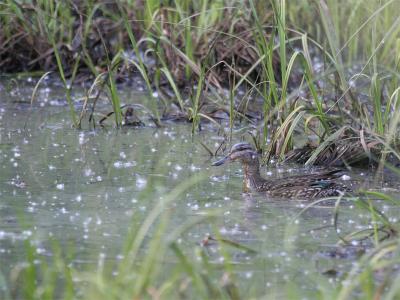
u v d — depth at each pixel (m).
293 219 14.60
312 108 20.52
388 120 20.28
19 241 13.89
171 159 19.88
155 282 12.12
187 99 25.56
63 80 22.55
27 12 28.36
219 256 13.35
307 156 20.34
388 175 18.97
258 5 26.50
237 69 26.59
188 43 25.38
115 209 15.82
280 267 12.95
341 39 26.45
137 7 28.23
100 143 21.20
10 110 24.48
